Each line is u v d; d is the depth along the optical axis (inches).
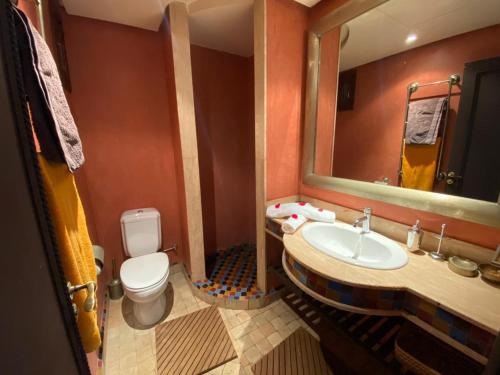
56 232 21.3
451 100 38.6
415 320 32.8
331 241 54.7
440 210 41.1
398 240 48.0
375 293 34.7
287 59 60.4
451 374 32.7
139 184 80.4
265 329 64.1
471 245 38.2
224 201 101.7
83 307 23.1
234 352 57.2
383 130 49.1
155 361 55.4
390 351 47.7
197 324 66.1
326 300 38.5
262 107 59.6
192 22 66.6
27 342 13.2
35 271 14.5
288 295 75.4
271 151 63.5
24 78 18.5
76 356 18.8
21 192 13.6
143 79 74.8
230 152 98.4
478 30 34.5
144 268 66.7
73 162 27.3
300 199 71.9
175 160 81.7
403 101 45.1
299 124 67.0
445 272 36.5
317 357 56.1
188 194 72.3
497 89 33.7
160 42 75.1
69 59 64.4
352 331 53.0
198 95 86.4
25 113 14.3
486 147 35.7
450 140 39.4
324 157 63.4
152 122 78.7
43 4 43.2
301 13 60.4
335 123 59.2
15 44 13.6
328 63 58.7
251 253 102.6
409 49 43.1
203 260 79.7
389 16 45.1
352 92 54.2
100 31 66.9
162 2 58.2
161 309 68.7
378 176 51.2
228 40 78.6
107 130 72.7
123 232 73.5
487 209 35.8
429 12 39.5
